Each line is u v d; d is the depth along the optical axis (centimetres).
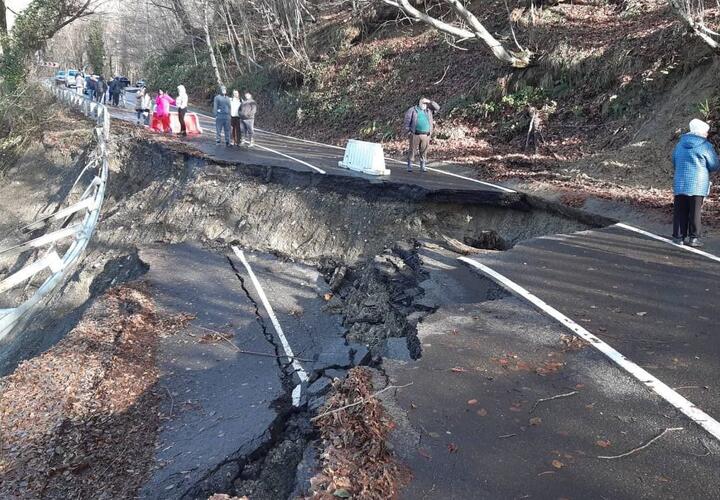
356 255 1153
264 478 514
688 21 1282
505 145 1689
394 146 1927
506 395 446
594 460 367
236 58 3688
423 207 1170
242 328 877
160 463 545
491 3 2283
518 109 1744
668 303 622
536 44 1842
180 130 2131
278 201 1330
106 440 585
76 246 1448
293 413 604
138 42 6669
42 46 3134
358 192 1246
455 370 486
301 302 994
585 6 1894
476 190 1173
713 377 465
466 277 785
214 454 543
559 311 611
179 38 5209
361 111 2369
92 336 811
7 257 1838
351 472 352
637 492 336
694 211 819
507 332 564
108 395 664
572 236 918
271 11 3097
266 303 981
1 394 658
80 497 507
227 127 1789
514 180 1328
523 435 394
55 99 2916
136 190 1778
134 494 505
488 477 351
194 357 772
